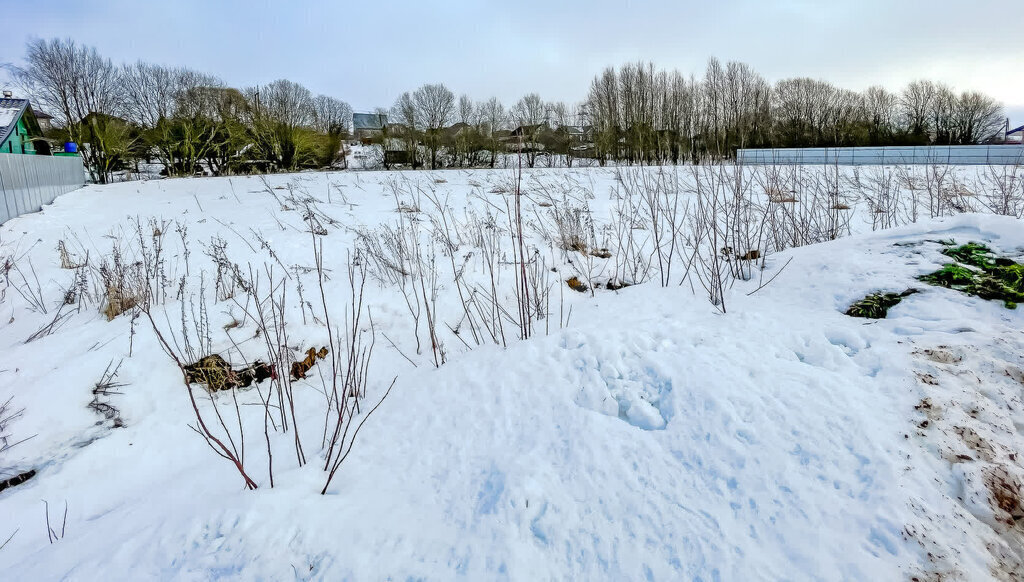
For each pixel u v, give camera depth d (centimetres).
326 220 816
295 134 2372
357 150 3656
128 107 2198
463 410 307
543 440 264
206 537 222
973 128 3328
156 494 282
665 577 187
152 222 793
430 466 267
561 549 204
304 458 291
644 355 308
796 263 450
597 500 221
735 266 493
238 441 338
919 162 1639
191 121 2150
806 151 1822
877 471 210
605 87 2728
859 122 3203
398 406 335
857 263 406
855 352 295
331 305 499
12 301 534
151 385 383
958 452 218
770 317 354
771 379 271
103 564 217
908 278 366
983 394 250
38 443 328
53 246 697
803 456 222
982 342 281
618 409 279
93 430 344
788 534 193
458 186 1223
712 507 210
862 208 844
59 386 364
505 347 373
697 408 260
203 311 464
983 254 380
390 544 214
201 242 679
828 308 361
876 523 190
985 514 195
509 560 199
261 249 646
